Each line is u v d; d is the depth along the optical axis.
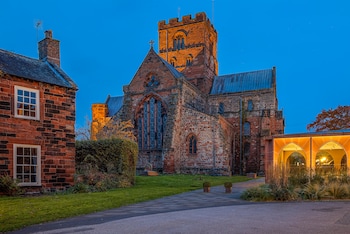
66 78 22.19
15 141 18.38
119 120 45.94
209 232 8.33
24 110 19.12
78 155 26.91
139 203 15.03
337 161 31.94
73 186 20.88
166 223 9.64
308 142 24.62
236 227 8.91
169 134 41.97
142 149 45.91
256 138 52.62
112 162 25.45
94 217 11.06
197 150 42.38
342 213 11.09
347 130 26.72
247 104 55.47
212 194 19.16
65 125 21.22
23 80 19.14
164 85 46.12
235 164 52.53
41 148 19.64
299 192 15.89
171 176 35.16
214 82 62.31
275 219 10.10
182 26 61.31
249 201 15.53
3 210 11.95
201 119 42.75
